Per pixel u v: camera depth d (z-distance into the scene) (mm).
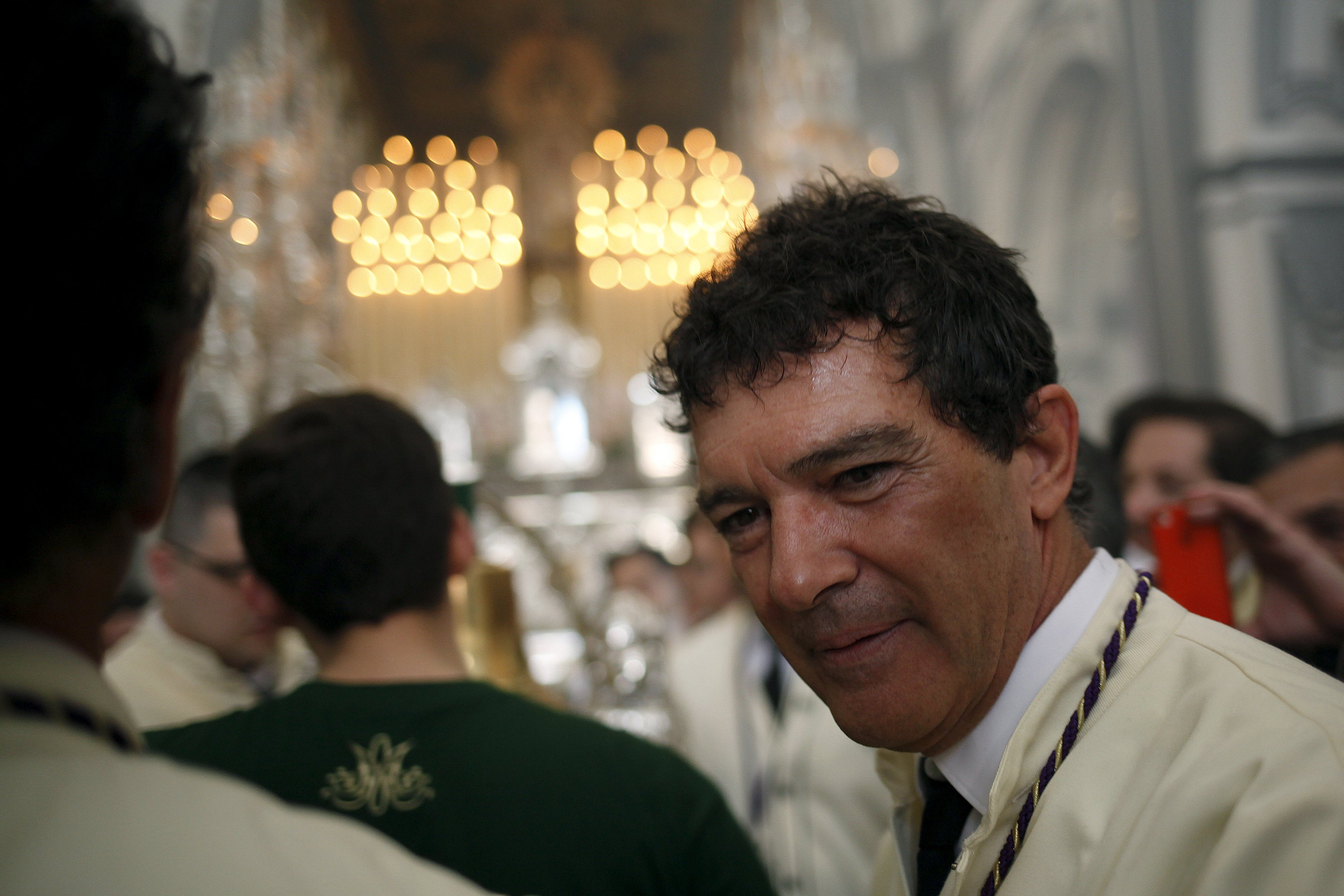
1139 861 679
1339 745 653
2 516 386
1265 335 6133
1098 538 1514
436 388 13664
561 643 5434
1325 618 1226
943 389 750
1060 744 759
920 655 766
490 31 15477
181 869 371
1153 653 781
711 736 2729
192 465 1807
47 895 348
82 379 395
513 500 13102
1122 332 9844
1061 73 8453
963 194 10359
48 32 396
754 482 779
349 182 13758
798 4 10227
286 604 1210
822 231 818
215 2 7043
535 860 1084
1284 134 6312
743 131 14828
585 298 15539
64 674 411
